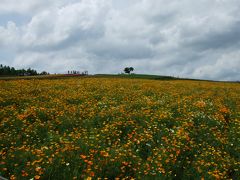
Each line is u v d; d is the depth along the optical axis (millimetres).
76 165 9055
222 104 21016
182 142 11477
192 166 9719
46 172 8625
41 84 30984
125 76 67375
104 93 23906
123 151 10273
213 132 13047
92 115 15570
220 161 10133
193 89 31688
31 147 11016
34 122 14055
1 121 14031
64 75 66750
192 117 15195
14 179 8180
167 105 18266
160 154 10016
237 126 14664
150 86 32250
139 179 8539
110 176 8820
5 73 119688
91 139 11422
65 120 14422
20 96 21109
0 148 10992
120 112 15789
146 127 13469
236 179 9391
